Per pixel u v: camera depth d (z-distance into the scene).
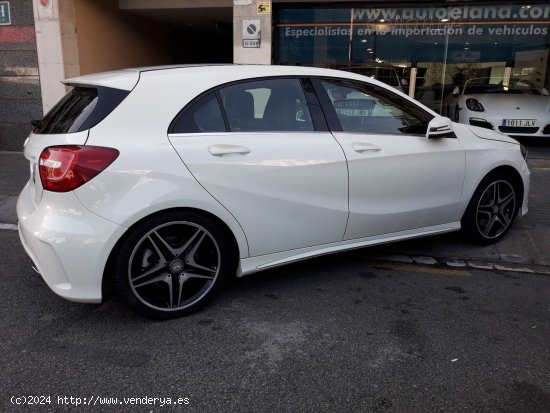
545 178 7.05
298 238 3.57
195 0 10.17
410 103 4.12
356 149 3.66
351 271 4.16
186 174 3.07
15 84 8.77
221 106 3.31
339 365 2.81
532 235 4.92
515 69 9.46
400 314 3.42
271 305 3.53
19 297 3.59
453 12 9.23
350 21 9.32
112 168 2.90
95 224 2.89
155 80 3.17
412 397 2.54
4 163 8.04
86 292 2.96
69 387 2.59
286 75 3.59
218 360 2.84
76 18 9.01
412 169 3.94
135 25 11.50
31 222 3.01
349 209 3.70
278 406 2.47
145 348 2.95
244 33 8.34
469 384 2.65
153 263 3.17
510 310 3.51
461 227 4.61
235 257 3.48
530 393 2.58
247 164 3.26
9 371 2.71
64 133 2.99
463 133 4.36
